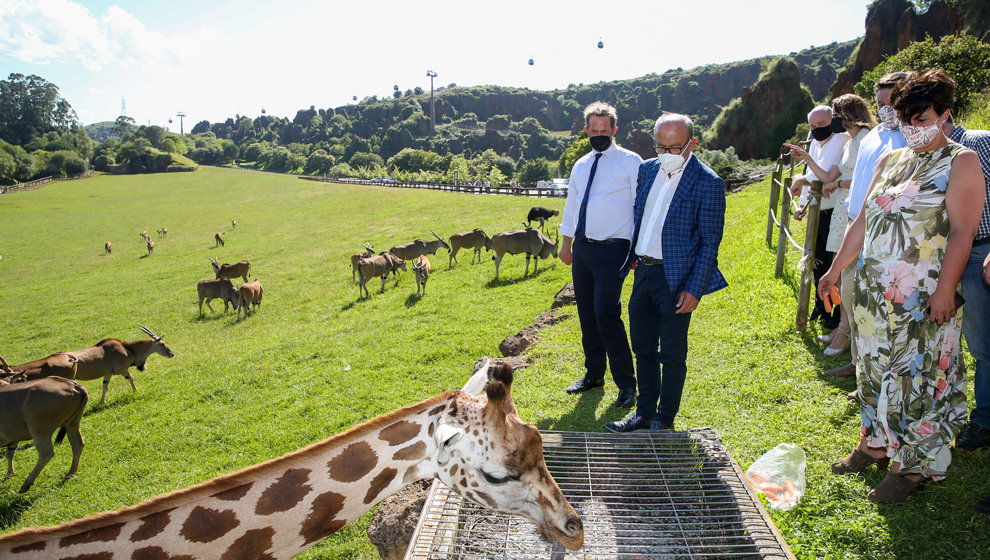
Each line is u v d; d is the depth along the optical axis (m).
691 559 3.02
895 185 3.14
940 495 3.26
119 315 20.42
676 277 4.07
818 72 136.62
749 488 3.43
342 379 9.27
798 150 5.77
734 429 4.42
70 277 29.31
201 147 181.62
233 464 7.07
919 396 3.09
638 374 4.55
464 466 2.42
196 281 25.16
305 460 2.41
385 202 43.19
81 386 7.89
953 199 2.90
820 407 4.48
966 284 3.55
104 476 7.52
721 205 4.07
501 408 2.34
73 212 58.25
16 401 7.54
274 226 39.38
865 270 3.22
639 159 4.93
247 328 16.33
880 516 3.17
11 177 102.81
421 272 15.93
